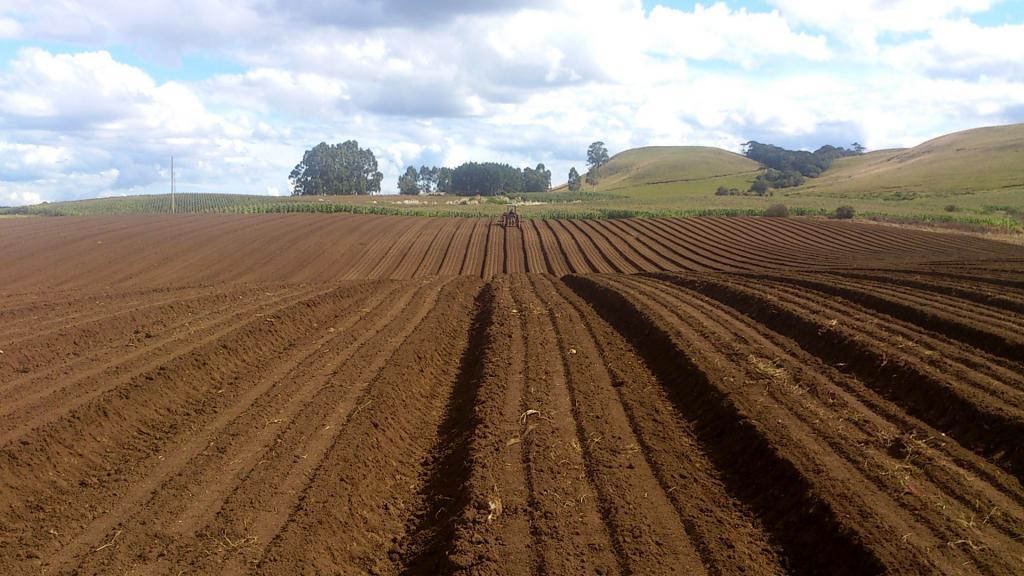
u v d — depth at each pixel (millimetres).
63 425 9164
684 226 51844
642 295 20984
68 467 8680
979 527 6660
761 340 14508
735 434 9305
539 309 19797
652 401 11281
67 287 27844
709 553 6633
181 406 11281
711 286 22250
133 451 9516
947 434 8992
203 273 33219
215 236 43156
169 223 49750
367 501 8258
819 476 7617
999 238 41438
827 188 113188
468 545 6816
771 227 49875
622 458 8938
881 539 6355
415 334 16406
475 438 9617
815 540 6730
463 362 15273
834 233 45656
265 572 6492
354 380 12438
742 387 10852
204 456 9086
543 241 45281
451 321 18969
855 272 24312
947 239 41031
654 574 6262
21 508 7684
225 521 7387
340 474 8461
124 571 6504
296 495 8000
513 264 37500
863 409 10031
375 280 27391
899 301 16203
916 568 5926
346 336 16281
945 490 7438
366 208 68125
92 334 14766
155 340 14484
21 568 6551
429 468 9602
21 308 17641
